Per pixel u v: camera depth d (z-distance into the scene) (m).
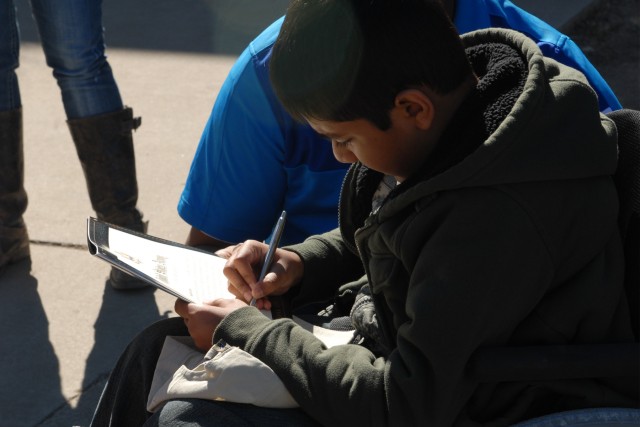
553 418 1.86
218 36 7.05
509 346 1.91
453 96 1.98
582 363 1.82
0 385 3.81
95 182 4.39
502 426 1.93
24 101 6.17
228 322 2.11
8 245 4.51
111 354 3.98
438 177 1.85
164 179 5.30
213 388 1.98
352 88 1.90
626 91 6.27
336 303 2.59
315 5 1.96
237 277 2.43
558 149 1.86
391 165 2.02
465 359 1.85
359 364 1.95
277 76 1.99
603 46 6.84
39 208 5.04
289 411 2.01
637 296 1.99
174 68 6.60
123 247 2.36
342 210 2.43
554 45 3.03
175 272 2.37
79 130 4.28
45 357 3.97
